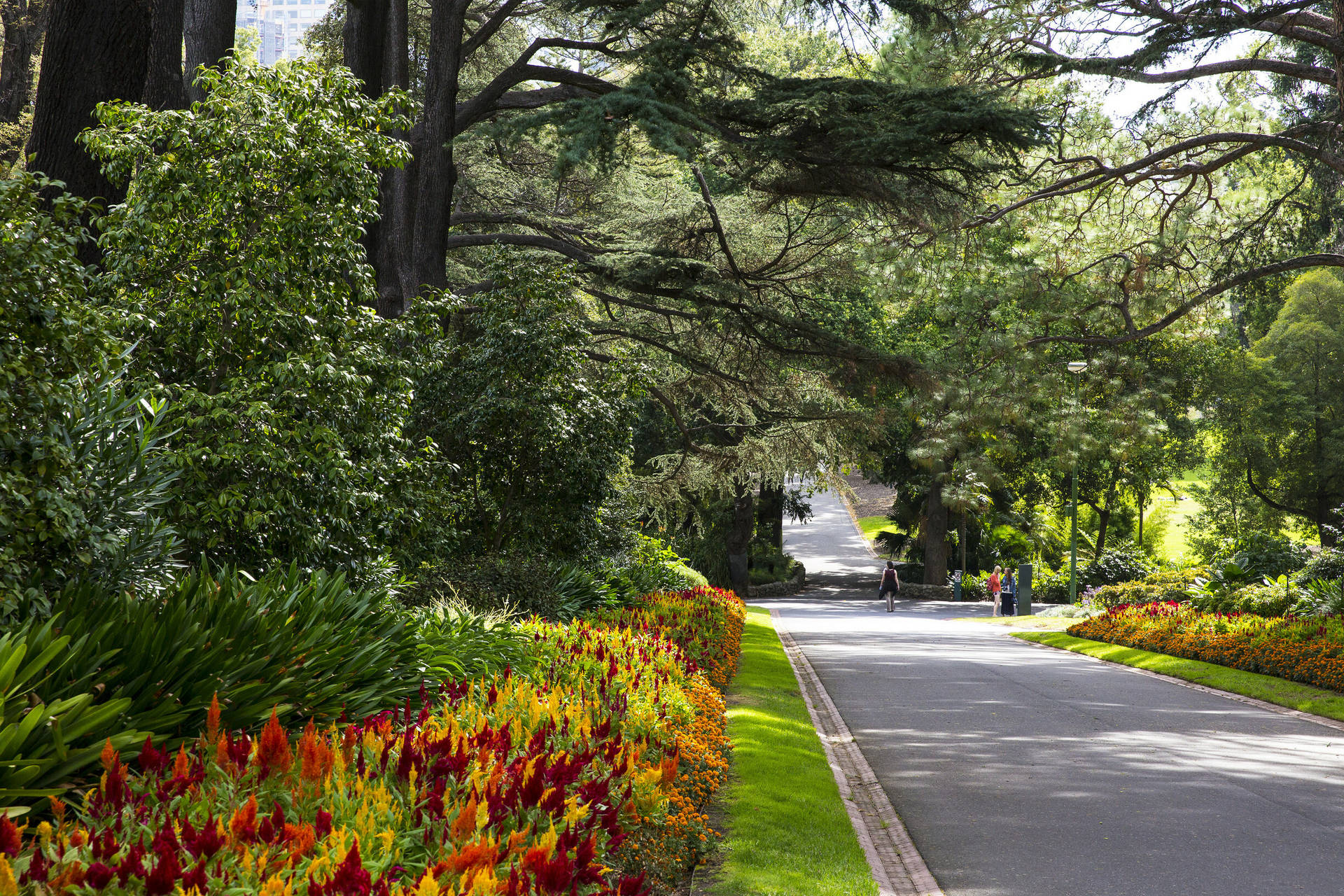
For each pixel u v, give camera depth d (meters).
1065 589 43.59
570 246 22.19
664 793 5.74
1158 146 22.64
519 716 5.93
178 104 14.34
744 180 18.23
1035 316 22.88
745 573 45.00
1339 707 13.39
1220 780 9.30
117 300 9.06
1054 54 20.06
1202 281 23.91
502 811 4.16
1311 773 9.67
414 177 19.77
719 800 7.61
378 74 17.62
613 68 22.70
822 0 17.70
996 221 22.77
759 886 5.84
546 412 14.30
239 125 9.63
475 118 21.28
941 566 48.56
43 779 4.32
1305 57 23.06
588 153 16.22
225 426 8.82
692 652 12.99
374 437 9.95
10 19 30.83
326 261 9.53
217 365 9.52
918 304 25.36
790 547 66.88
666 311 23.02
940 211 18.75
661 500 25.50
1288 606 20.08
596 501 15.69
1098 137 22.55
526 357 14.61
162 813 3.70
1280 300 54.22
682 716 8.06
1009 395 22.41
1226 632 18.22
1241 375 48.59
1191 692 15.23
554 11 22.78
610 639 10.02
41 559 6.10
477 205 26.25
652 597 17.98
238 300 8.99
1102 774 9.55
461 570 13.01
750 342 23.14
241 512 8.71
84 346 6.27
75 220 6.68
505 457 15.11
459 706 6.29
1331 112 23.34
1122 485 53.25
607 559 18.52
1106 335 23.77
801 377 24.78
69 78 11.01
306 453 8.88
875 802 8.50
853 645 21.94
